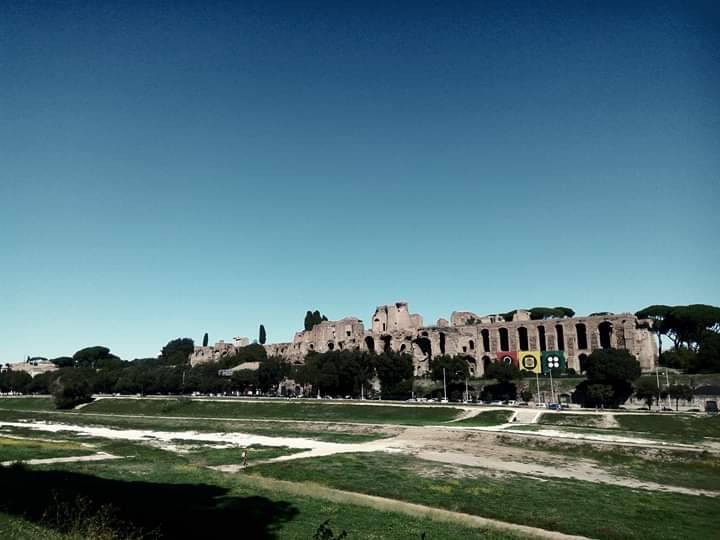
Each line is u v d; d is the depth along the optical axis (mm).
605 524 36219
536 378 139750
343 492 44562
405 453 67062
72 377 177500
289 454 66250
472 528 33594
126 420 120125
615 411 101500
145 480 44344
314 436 85875
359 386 154000
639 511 40062
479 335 175625
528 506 40375
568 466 59812
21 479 40812
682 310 173875
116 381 197750
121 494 36688
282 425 101312
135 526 27219
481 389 143750
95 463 55188
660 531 35156
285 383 178875
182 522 29422
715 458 61406
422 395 150125
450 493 44125
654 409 114312
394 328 199500
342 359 155250
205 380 188000
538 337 166750
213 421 110562
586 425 92062
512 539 31547
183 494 38156
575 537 34094
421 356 184625
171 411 141000
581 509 39969
